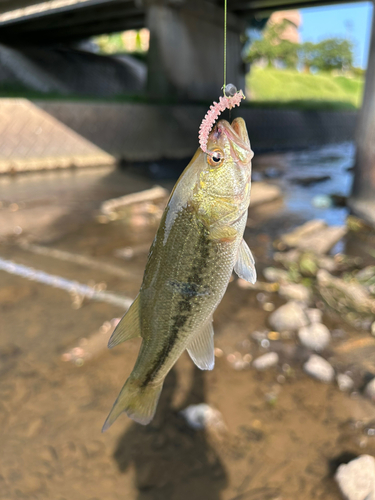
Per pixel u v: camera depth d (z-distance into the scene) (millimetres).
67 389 3752
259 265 6867
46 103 16172
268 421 3469
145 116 19859
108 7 22953
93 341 4438
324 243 7828
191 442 3260
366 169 9617
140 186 14062
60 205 10812
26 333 4598
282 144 27562
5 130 14977
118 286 5867
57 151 16438
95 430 3334
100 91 27641
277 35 43000
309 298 5656
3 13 23766
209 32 24406
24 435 3260
